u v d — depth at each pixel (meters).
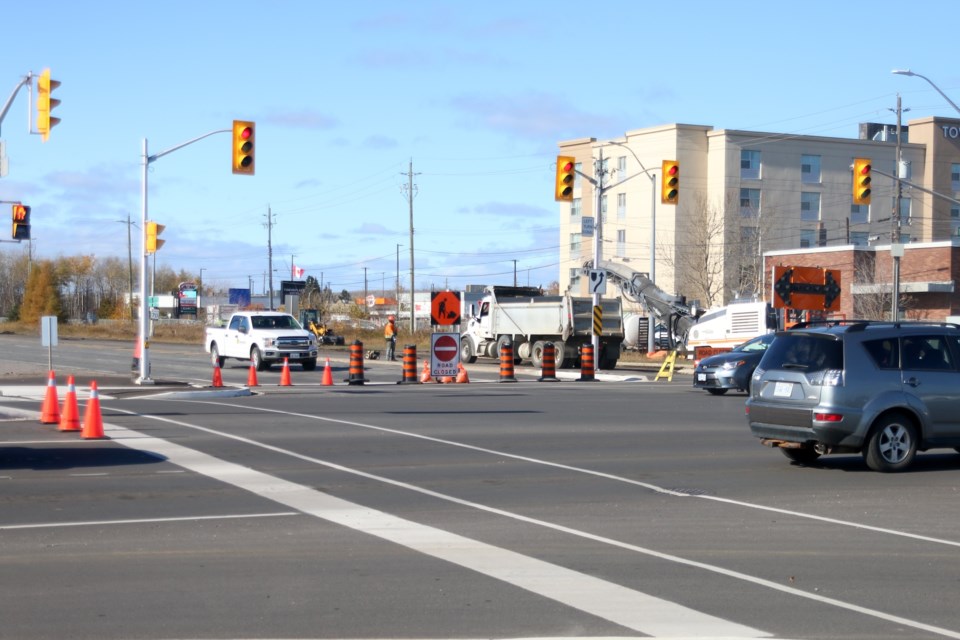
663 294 59.72
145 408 26.23
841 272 66.25
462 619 8.02
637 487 14.67
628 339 66.94
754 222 87.56
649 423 23.08
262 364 46.75
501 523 11.96
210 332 50.38
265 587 8.99
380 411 25.59
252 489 14.24
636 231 96.94
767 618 8.12
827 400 15.72
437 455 17.81
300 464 16.62
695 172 93.44
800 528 11.75
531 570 9.63
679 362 57.41
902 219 88.25
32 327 120.31
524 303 52.34
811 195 94.62
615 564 9.91
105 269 175.12
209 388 33.25
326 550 10.48
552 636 7.57
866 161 34.34
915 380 16.09
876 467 15.98
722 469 16.47
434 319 39.09
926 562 10.09
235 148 30.73
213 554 10.29
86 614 8.12
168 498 13.52
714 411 26.16
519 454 18.03
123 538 11.05
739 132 92.12
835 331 16.14
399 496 13.79
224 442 19.19
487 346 54.81
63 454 17.52
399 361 56.38
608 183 99.25
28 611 8.20
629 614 8.17
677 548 10.66
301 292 109.06
